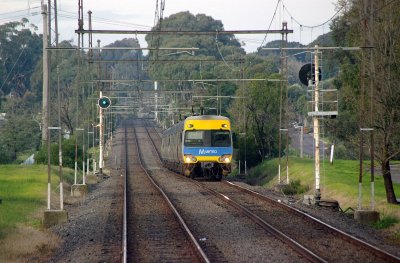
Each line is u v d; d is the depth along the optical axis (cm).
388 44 8988
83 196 12138
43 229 7394
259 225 7200
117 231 6888
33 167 17612
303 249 5250
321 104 10531
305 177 14225
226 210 8762
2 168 17238
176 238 6312
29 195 10956
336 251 5466
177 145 16200
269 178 16825
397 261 4747
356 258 5116
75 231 7100
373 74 8181
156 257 5284
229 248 5697
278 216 8050
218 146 14838
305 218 7638
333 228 6550
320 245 5806
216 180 15250
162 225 7312
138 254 5444
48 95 8275
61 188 8169
